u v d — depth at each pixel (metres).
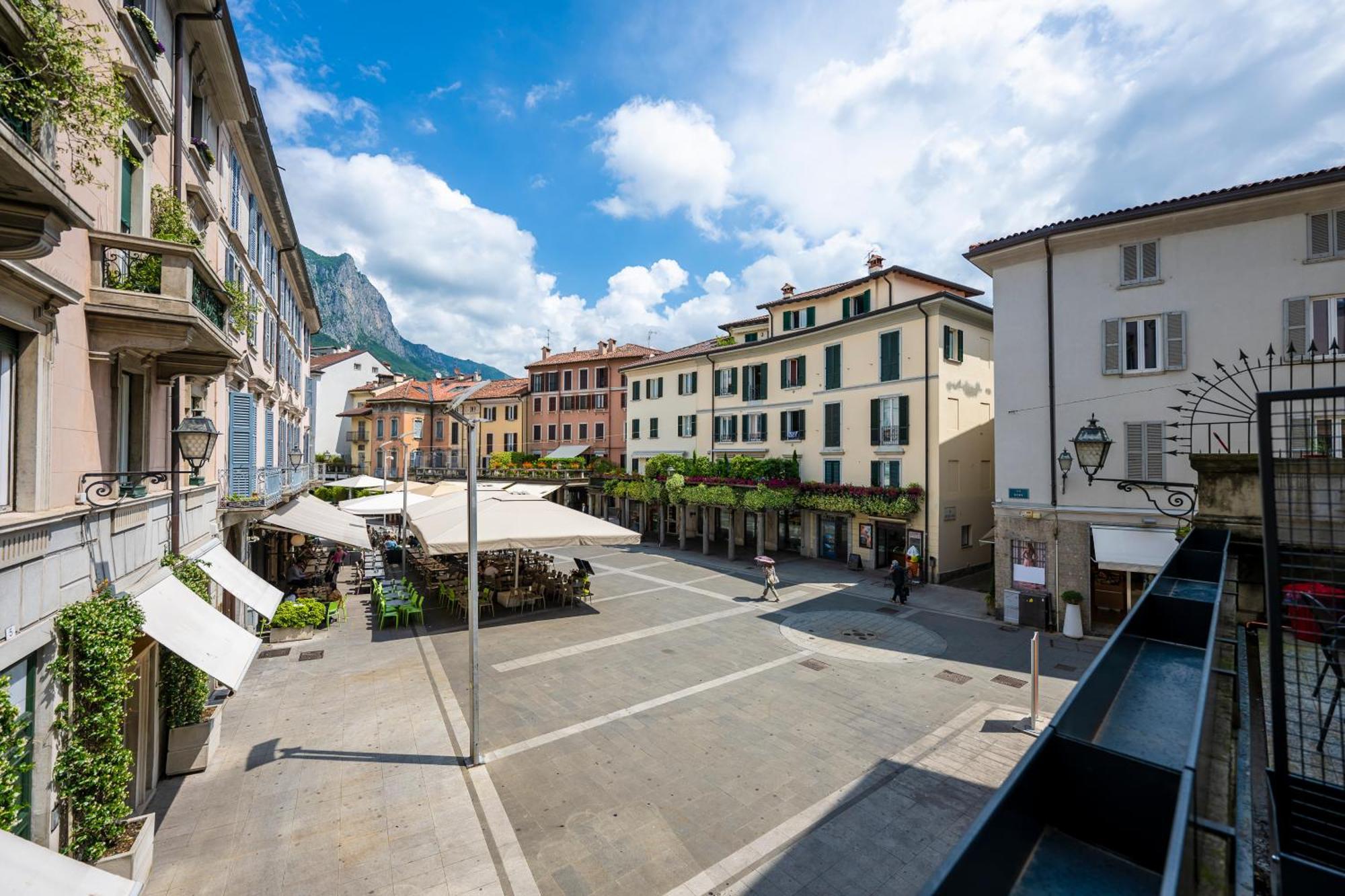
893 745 10.16
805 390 29.23
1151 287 15.71
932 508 23.38
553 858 7.34
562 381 51.59
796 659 14.48
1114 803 2.07
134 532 7.96
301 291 27.80
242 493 14.46
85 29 6.51
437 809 8.30
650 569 26.80
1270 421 2.47
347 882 6.87
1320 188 13.32
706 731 10.65
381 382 65.62
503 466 47.91
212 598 11.92
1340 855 2.51
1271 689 2.68
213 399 12.98
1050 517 17.08
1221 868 1.83
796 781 9.04
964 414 24.39
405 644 15.59
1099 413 16.41
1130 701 3.06
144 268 7.38
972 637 16.38
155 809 8.20
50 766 5.77
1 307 5.09
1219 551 5.66
